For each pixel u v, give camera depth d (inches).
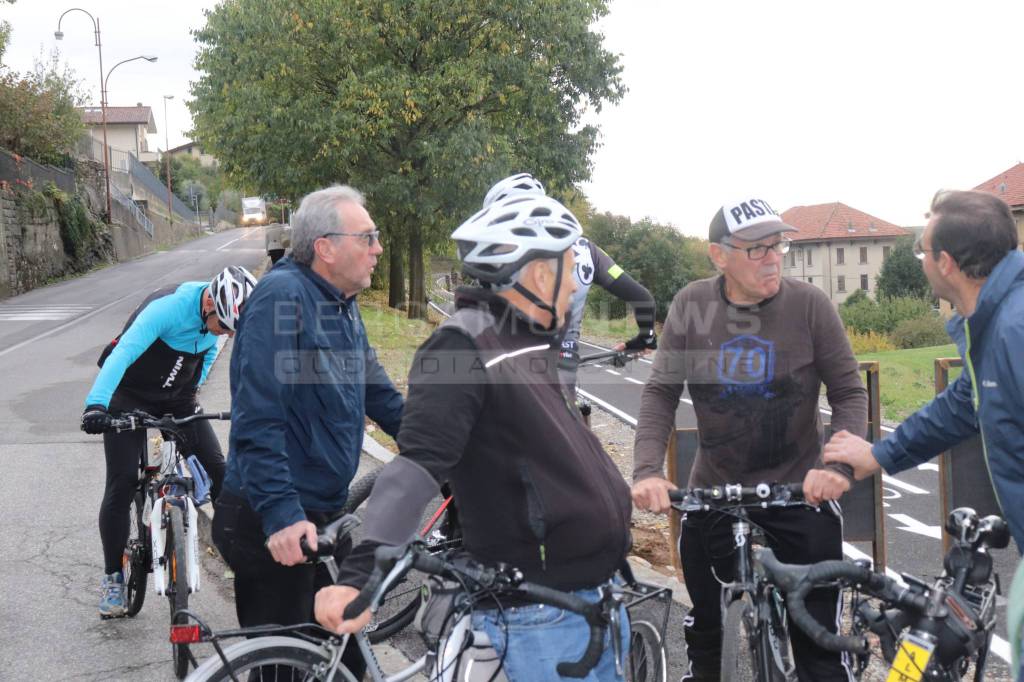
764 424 120.3
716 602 125.2
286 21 916.0
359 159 978.1
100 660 159.6
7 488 272.4
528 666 79.2
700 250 2549.2
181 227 2913.4
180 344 161.0
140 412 156.8
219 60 1008.9
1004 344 84.4
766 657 106.3
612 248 2566.4
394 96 904.3
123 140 3607.3
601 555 81.9
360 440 118.2
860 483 189.6
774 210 118.1
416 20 911.0
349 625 73.3
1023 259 88.1
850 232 4382.4
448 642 80.9
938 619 78.7
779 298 120.0
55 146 1694.1
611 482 83.8
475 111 975.0
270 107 942.4
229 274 150.8
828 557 117.5
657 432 124.0
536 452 79.0
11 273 1193.4
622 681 85.7
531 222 79.4
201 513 242.1
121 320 828.6
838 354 119.3
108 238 1781.5
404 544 74.7
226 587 198.8
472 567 79.9
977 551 89.0
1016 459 85.8
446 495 130.3
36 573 202.8
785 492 110.9
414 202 959.0
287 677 97.6
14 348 634.2
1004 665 154.1
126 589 175.2
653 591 93.8
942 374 179.6
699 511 122.0
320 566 117.3
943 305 2011.6
